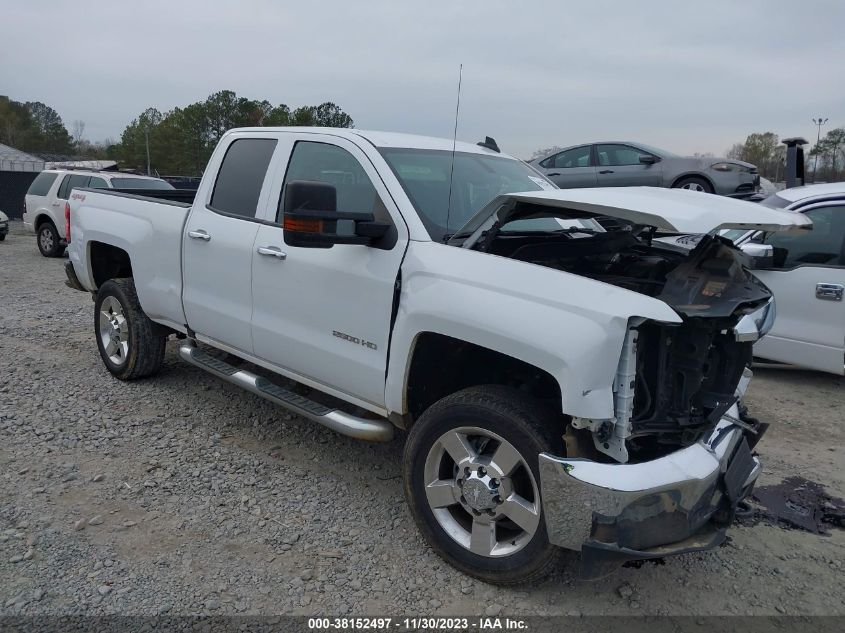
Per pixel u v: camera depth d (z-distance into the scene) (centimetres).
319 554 344
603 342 273
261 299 425
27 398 536
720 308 287
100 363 634
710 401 326
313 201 325
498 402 306
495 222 334
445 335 329
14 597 300
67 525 359
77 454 443
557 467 276
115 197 571
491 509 313
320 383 404
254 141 459
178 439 473
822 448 508
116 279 571
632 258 379
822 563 357
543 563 300
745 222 295
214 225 461
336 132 411
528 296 296
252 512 381
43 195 1499
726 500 307
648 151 1277
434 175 388
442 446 330
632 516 272
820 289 609
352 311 368
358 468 442
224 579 321
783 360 639
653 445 318
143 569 325
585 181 1335
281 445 470
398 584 323
